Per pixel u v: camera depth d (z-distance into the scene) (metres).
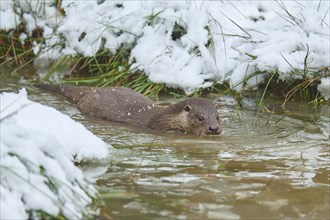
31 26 20.05
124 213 8.84
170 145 12.96
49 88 17.39
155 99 16.88
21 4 20.25
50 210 7.95
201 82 17.06
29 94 16.98
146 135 14.05
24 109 10.14
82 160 10.85
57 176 8.33
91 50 18.61
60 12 20.02
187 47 17.69
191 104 14.72
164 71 17.33
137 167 11.02
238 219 8.76
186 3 18.44
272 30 17.62
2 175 8.14
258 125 14.70
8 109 9.92
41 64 19.55
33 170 8.25
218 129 13.99
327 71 16.69
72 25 19.22
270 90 17.27
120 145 12.73
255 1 18.72
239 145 13.02
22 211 7.85
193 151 12.43
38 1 20.20
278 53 16.84
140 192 9.68
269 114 15.65
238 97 16.75
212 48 17.55
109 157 11.34
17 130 8.68
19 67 19.33
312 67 16.61
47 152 8.64
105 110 15.70
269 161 11.72
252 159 11.84
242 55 17.36
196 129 14.33
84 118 15.45
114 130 14.35
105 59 18.84
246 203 9.38
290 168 11.27
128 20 18.58
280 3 18.66
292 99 16.81
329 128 14.38
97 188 9.76
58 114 10.79
